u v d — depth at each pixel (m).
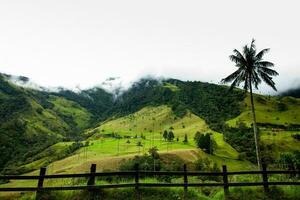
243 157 140.62
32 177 14.49
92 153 194.00
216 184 16.56
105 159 132.50
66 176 14.76
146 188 15.98
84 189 15.16
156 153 123.69
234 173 16.92
